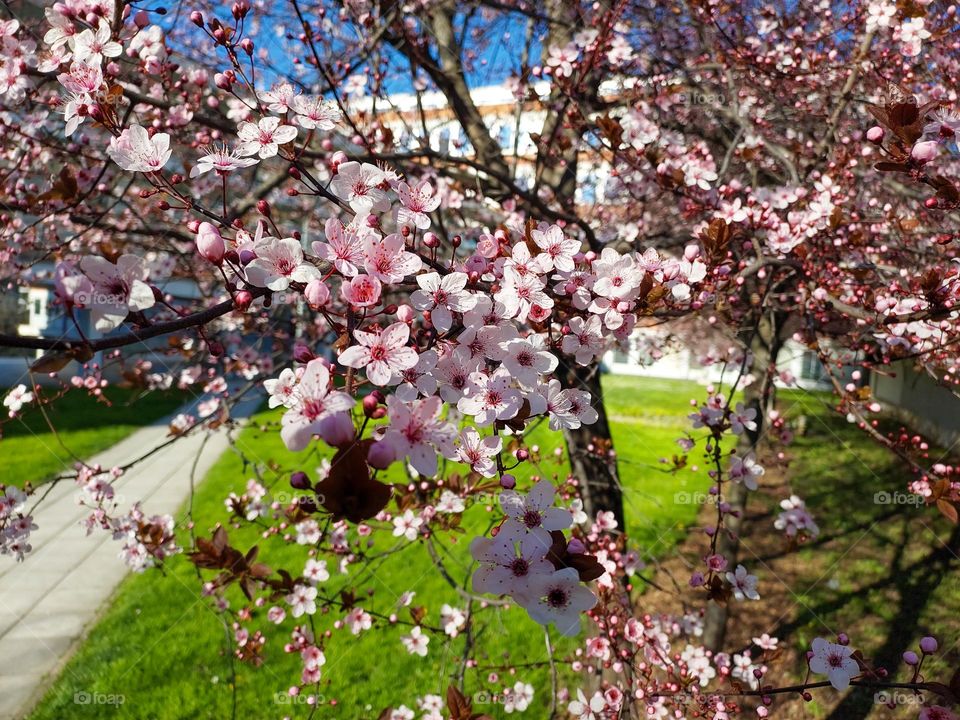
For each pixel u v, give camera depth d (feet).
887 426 27.45
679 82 11.30
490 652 11.96
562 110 8.73
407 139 10.71
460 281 3.49
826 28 11.45
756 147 9.28
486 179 10.72
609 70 10.53
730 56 9.79
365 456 2.68
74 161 9.78
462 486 7.61
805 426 31.22
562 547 3.21
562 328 4.95
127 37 4.65
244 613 9.84
